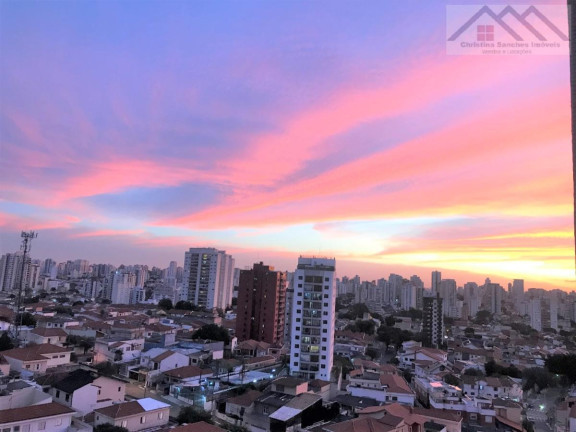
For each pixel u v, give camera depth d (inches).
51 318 4867.1
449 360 5556.1
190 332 5022.1
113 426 2012.8
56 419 1893.5
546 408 4067.4
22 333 3880.4
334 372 4037.9
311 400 2728.8
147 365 3506.4
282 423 2434.8
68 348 3629.4
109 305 7657.5
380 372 4052.7
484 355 5664.4
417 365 4566.9
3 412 1801.2
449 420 2694.4
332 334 4074.8
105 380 2472.9
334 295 4055.1
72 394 2279.8
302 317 3905.0
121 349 3789.4
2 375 2541.8
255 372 3843.5
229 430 2306.8
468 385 3905.0
